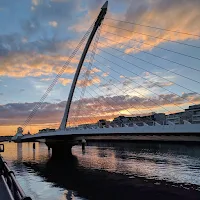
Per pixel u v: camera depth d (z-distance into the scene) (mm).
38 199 29391
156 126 29797
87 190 32781
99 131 42344
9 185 6613
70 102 72500
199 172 42156
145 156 73188
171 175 40031
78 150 109812
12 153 107562
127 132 34656
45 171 51969
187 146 106125
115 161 62688
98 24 64625
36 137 80500
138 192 30266
